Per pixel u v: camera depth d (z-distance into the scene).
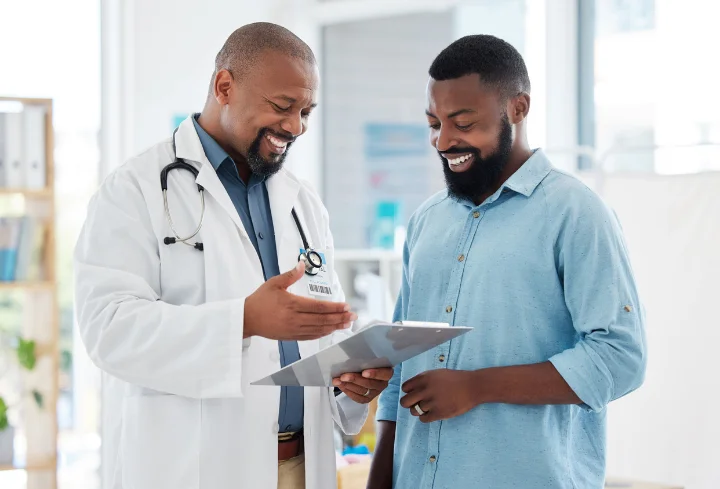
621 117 3.98
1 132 3.46
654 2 3.85
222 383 1.60
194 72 4.37
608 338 1.52
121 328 1.64
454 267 1.69
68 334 4.32
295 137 1.83
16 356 3.54
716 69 3.65
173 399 1.70
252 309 1.59
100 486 3.91
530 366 1.54
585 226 1.57
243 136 1.81
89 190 4.25
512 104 1.64
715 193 2.88
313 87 1.82
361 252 4.18
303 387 1.82
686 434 2.91
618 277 1.55
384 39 4.64
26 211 3.58
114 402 1.85
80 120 4.23
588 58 4.12
